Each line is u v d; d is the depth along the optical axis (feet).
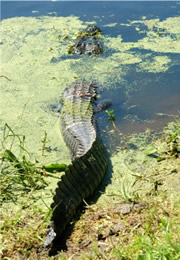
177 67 30.25
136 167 19.69
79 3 47.14
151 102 26.03
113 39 35.65
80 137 21.07
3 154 20.08
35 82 29.32
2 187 18.57
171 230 14.65
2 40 36.86
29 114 25.39
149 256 12.48
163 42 34.63
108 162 20.18
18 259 14.53
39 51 34.35
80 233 15.28
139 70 30.14
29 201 17.81
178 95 26.66
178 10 42.63
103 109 25.57
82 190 16.71
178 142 21.20
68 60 32.40
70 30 38.24
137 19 40.45
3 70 31.19
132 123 23.86
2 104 26.61
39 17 42.78
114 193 17.83
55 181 19.04
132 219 15.67
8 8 46.57
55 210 14.80
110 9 44.19
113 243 14.57
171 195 17.02
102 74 29.91
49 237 14.51
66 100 26.09
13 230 15.90
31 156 21.17
